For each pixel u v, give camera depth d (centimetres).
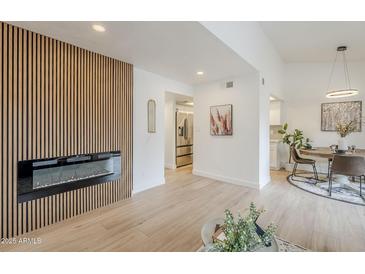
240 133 421
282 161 612
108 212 288
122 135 340
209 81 471
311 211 287
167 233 229
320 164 553
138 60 329
